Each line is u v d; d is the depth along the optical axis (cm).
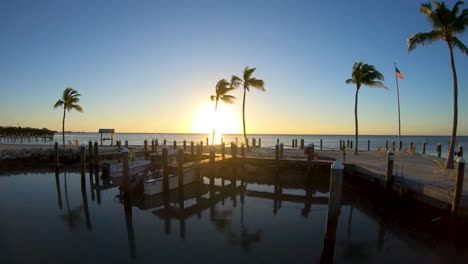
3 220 1132
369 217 1155
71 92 3219
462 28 1488
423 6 1594
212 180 1788
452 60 1578
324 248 815
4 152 2691
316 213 1229
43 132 8706
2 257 805
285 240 928
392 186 1257
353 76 2547
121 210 1268
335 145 6638
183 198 1486
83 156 1700
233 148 2091
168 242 911
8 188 1750
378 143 7694
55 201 1434
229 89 3234
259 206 1338
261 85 2983
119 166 1975
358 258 800
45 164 2762
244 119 3019
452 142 1569
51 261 782
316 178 1889
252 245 886
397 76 2720
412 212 1142
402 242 901
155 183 1447
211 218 1157
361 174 1606
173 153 2025
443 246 860
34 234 982
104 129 4219
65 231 1010
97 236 963
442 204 979
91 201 1435
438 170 1477
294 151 2855
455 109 1561
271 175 2023
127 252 839
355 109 2556
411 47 1655
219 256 811
